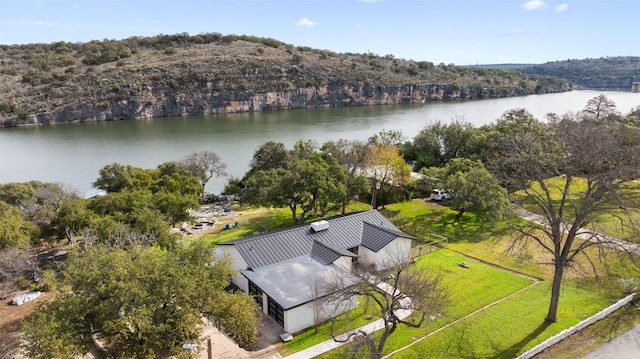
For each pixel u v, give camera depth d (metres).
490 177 48.47
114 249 27.14
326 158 55.97
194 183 62.47
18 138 131.50
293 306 29.03
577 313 30.22
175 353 21.67
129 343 21.97
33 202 52.94
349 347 27.25
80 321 21.02
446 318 29.89
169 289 22.09
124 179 58.50
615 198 29.38
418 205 59.44
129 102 173.25
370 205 59.97
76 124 159.62
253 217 58.78
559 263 28.52
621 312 30.47
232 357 26.09
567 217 50.94
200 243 27.08
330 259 35.31
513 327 28.70
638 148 44.69
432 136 80.38
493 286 35.03
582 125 45.09
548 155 46.59
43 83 177.88
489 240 46.47
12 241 35.38
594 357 25.66
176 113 183.88
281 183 46.88
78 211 40.41
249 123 160.25
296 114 188.62
